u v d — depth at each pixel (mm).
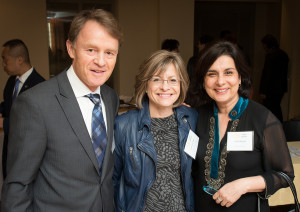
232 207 1376
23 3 5391
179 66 1438
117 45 1207
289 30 5812
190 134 1485
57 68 5922
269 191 1299
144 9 5871
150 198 1431
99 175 1279
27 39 5504
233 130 1396
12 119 1167
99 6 5977
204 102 1589
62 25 5828
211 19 6637
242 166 1351
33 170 1154
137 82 1503
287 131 2717
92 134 1277
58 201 1191
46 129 1150
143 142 1432
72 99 1226
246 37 6816
